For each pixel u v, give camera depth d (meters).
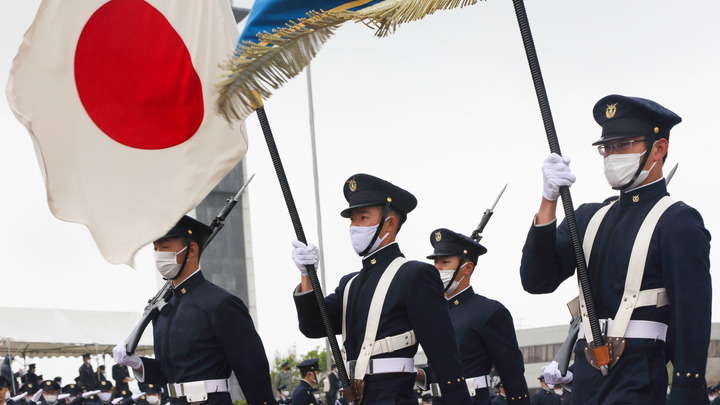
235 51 7.32
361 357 7.30
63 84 7.74
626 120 6.21
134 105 7.87
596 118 6.39
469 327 9.91
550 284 6.39
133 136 7.85
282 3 7.25
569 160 6.10
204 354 8.30
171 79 7.92
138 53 7.91
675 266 5.95
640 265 6.08
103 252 7.70
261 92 7.22
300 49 7.04
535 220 6.23
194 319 8.32
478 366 9.91
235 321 8.28
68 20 7.78
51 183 7.66
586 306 6.13
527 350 33.28
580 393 6.28
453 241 10.18
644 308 6.07
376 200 7.44
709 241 6.09
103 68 7.85
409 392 7.31
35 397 20.66
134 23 7.91
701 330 5.85
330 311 7.65
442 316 7.27
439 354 7.20
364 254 7.56
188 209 7.82
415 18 6.22
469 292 10.20
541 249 6.23
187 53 7.96
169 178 7.85
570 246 6.47
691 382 5.82
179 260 8.43
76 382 27.02
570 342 7.69
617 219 6.30
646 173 6.19
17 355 30.11
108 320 30.55
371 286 7.43
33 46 7.70
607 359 6.06
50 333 28.45
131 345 8.61
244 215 29.53
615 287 6.16
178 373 8.38
